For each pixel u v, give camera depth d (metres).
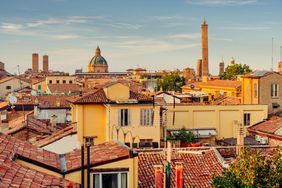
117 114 49.06
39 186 17.84
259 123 52.81
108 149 24.06
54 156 23.53
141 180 27.66
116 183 21.97
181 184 22.58
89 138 49.31
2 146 21.33
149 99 50.09
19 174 18.33
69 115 67.62
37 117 65.62
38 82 157.88
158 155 30.27
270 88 71.25
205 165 29.97
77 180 21.39
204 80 143.75
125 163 22.00
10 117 65.88
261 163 23.00
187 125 58.34
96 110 50.03
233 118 59.91
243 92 74.31
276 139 46.91
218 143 56.88
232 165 24.20
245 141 48.38
